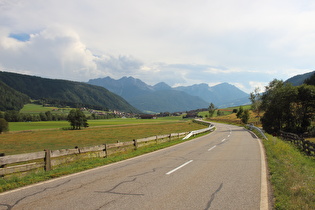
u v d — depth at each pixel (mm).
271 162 10992
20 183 7363
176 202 5535
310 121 46875
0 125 78500
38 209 5113
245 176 8312
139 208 5129
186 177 8180
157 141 21406
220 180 7719
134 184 7234
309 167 10461
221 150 16297
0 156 8125
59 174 8727
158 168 9883
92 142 47812
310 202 5426
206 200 5691
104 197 5926
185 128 78625
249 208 5164
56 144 45969
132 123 137750
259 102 84188
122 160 12352
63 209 5094
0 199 5863
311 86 45406
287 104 45719
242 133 36938
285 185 6809
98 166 10633
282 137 30266
